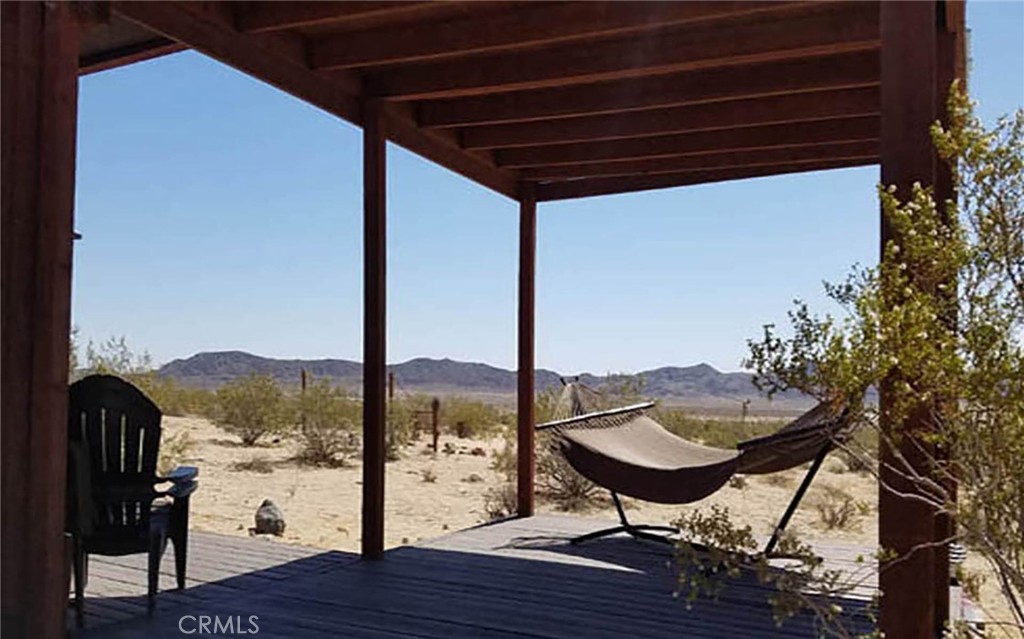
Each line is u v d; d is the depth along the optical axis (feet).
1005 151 7.17
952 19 10.53
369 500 15.44
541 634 10.82
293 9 12.02
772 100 15.89
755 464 14.12
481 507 26.84
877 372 6.75
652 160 19.72
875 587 13.60
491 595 12.75
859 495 29.19
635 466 15.71
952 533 10.37
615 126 17.08
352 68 14.73
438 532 22.70
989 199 7.21
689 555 8.02
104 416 11.66
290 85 13.53
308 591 12.85
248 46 12.60
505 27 12.51
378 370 15.43
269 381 42.04
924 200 7.16
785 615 7.83
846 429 8.23
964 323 7.06
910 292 6.84
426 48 13.02
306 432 38.14
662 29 12.96
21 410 8.93
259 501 26.16
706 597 12.76
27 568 8.85
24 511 8.92
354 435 39.24
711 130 16.89
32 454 8.90
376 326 15.44
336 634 10.69
